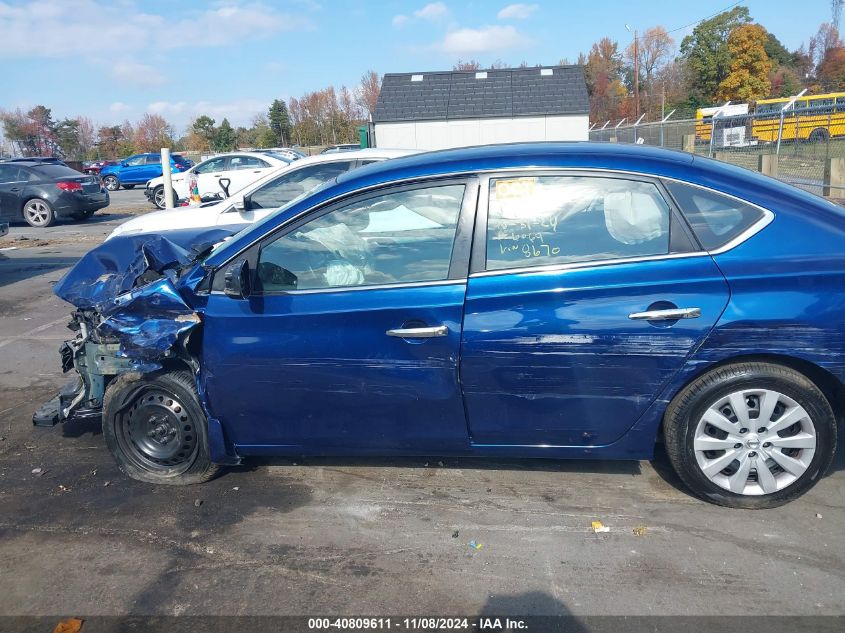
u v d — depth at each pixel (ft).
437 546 11.16
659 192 11.23
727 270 10.78
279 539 11.55
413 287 11.48
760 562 10.37
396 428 12.01
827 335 10.64
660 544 10.92
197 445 13.16
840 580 9.93
